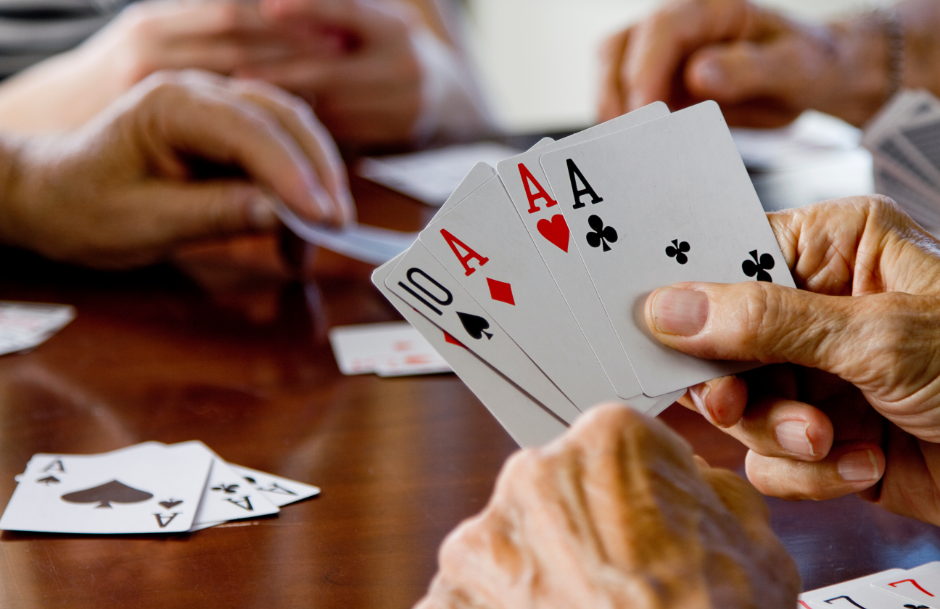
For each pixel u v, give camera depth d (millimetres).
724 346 551
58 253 1380
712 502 375
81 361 995
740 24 1776
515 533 365
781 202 1578
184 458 722
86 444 759
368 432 788
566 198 606
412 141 2477
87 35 2885
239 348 1042
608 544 338
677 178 620
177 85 1297
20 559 562
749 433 604
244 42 2057
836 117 2018
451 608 370
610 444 371
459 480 686
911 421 554
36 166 1357
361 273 1422
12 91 2328
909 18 1972
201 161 1335
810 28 1864
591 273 599
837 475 598
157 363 987
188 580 537
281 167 1252
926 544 573
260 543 585
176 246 1344
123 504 639
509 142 2510
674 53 1742
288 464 718
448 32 3471
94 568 552
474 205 605
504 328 593
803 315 529
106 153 1296
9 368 971
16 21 2789
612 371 586
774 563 379
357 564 555
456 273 599
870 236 594
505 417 582
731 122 1957
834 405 655
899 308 519
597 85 1926
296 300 1265
